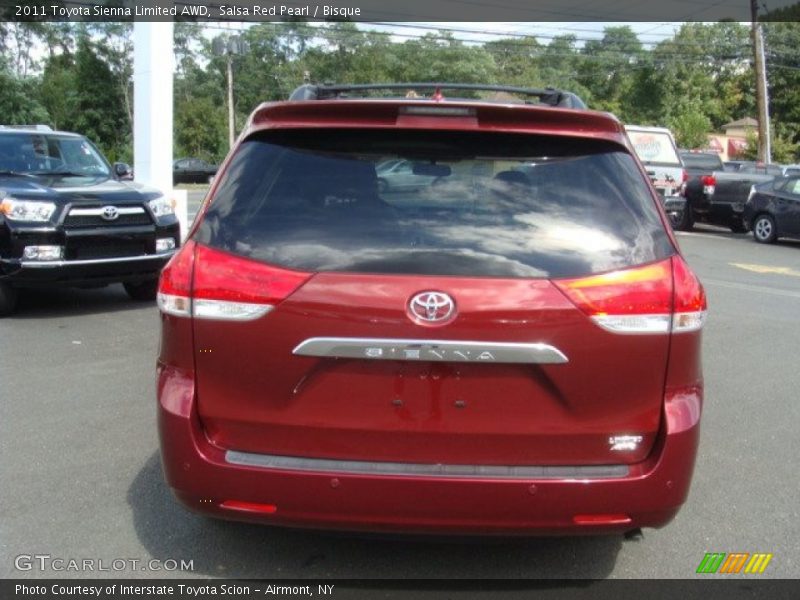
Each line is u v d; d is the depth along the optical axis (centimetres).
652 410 316
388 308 305
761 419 595
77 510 423
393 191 327
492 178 330
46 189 892
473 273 309
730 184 2081
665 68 6016
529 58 6619
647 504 312
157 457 497
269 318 310
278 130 338
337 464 313
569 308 306
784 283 1262
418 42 6166
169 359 326
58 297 1030
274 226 322
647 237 323
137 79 1519
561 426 311
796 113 6506
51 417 567
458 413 310
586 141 338
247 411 316
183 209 1519
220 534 399
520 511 308
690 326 318
